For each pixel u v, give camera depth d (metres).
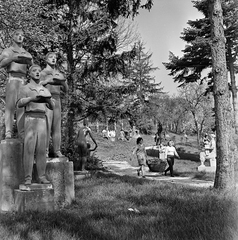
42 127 5.97
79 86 17.36
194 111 48.94
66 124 15.73
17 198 5.83
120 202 6.50
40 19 12.70
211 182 12.11
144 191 7.82
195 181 12.59
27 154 5.84
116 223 4.80
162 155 25.25
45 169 6.20
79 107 15.94
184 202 6.25
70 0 15.98
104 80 17.70
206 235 4.02
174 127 63.62
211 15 9.26
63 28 16.06
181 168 19.66
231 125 8.90
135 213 5.52
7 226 4.70
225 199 6.44
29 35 12.19
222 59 9.07
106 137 43.34
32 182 6.15
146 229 4.43
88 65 16.80
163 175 15.85
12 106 6.50
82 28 16.72
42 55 13.53
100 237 4.16
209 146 18.91
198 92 48.19
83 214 5.48
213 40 9.17
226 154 8.63
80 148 12.32
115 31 16.72
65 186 6.65
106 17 16.33
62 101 15.19
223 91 8.95
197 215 5.13
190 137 56.66
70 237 4.18
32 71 5.87
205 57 23.94
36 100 5.75
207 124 52.44
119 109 16.83
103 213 5.46
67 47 16.53
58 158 6.73
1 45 12.93
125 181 9.76
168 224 4.71
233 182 8.55
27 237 4.18
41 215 5.37
